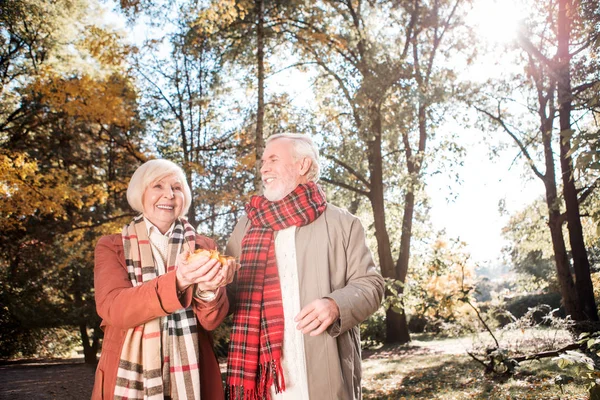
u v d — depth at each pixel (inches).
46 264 566.9
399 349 580.7
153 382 71.3
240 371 79.4
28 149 535.5
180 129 498.3
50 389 354.3
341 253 83.3
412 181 589.3
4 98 560.1
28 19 581.0
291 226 84.4
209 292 71.4
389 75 472.1
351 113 571.2
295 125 521.3
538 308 267.4
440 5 576.4
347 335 80.7
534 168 494.0
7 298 572.7
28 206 367.9
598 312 491.8
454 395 235.8
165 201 80.6
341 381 76.9
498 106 518.9
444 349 517.0
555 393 195.2
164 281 67.4
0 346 655.1
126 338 73.0
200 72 468.1
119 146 498.9
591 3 304.5
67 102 393.4
